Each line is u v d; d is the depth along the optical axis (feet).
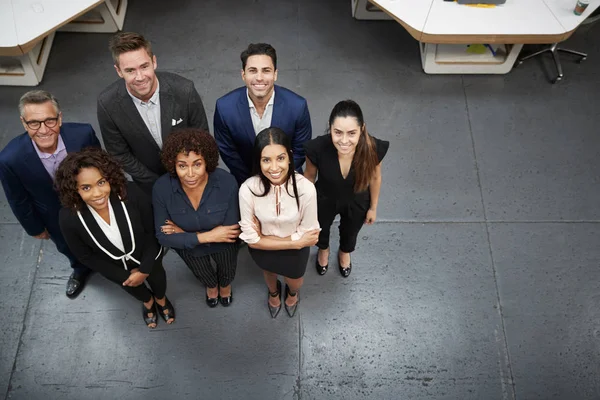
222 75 14.75
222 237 8.60
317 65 14.99
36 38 12.75
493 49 14.57
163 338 10.89
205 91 14.43
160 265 9.56
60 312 11.14
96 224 8.01
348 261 11.48
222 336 10.94
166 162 7.89
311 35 15.60
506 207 12.69
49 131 8.18
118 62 8.37
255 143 7.56
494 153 13.52
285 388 10.41
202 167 7.89
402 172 13.19
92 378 10.44
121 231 8.20
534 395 10.41
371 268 11.81
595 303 11.42
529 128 13.94
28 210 9.41
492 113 14.20
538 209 12.65
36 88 14.29
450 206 12.69
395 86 14.66
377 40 15.53
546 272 11.80
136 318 11.09
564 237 12.26
